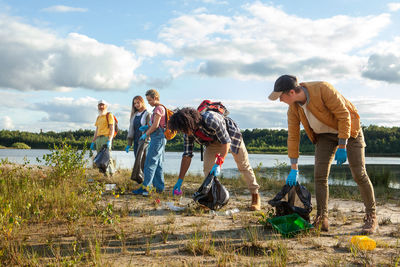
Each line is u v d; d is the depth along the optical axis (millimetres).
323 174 3559
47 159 6641
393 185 10523
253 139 117062
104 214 3902
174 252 2871
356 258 2674
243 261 2607
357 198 6375
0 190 5023
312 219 4082
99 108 8023
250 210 4844
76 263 2434
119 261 2627
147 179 6090
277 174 12414
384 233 3531
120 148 60781
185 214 4477
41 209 4434
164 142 6312
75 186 6301
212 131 4055
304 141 82500
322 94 3297
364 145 3605
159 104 6316
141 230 3588
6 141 105062
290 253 2811
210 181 4238
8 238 3156
